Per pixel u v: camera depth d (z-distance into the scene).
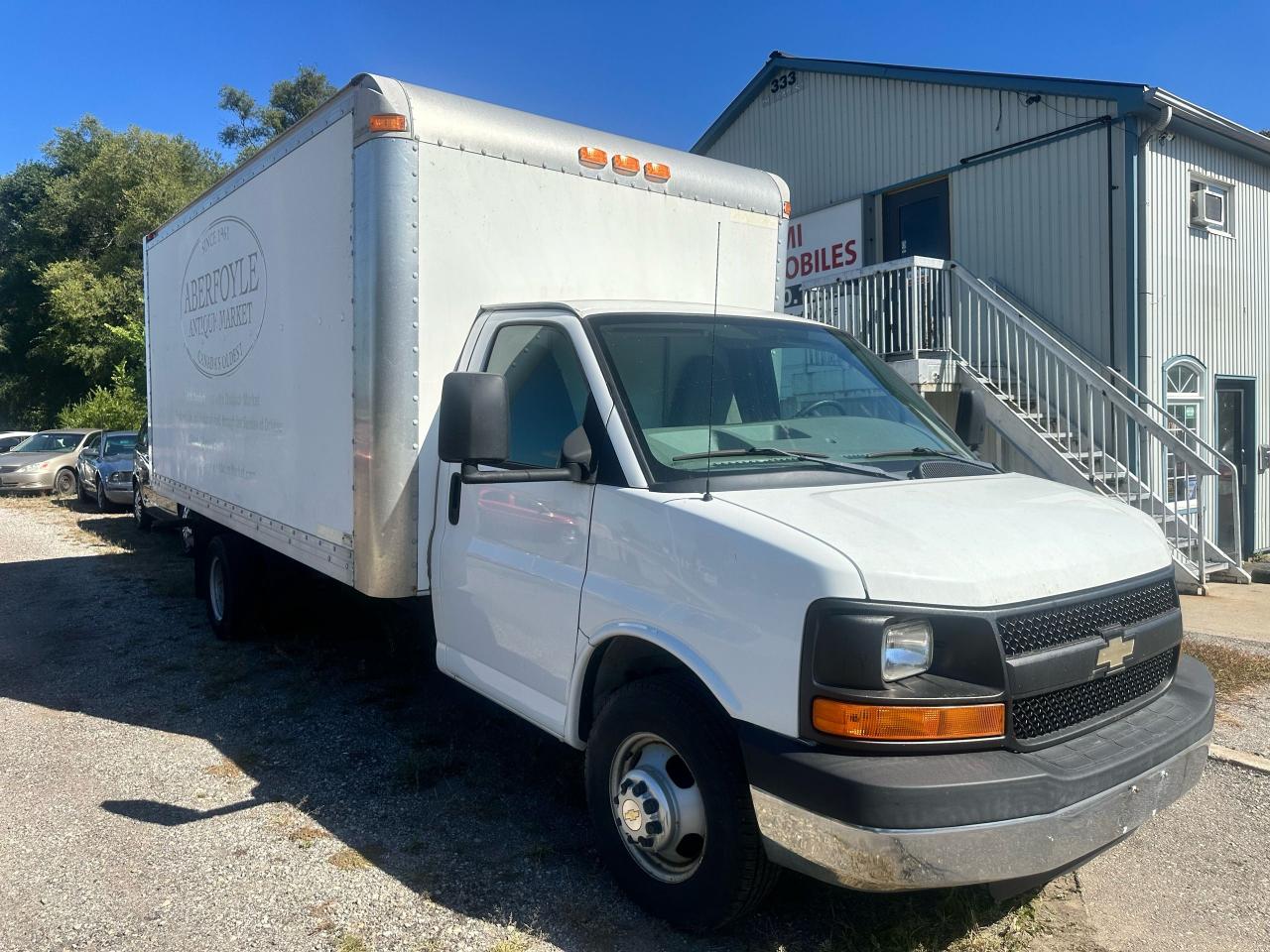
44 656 6.81
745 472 3.43
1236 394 12.19
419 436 4.36
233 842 3.91
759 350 4.18
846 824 2.57
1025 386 11.28
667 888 3.21
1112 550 3.14
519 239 4.63
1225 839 3.99
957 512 3.13
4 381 38.41
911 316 10.93
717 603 2.96
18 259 37.19
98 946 3.19
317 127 4.87
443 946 3.17
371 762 4.75
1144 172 10.45
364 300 4.32
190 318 7.27
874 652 2.62
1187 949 3.23
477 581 4.09
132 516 15.61
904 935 3.18
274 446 5.57
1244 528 12.42
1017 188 11.54
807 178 14.52
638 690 3.27
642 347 3.83
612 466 3.47
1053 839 2.67
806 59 14.21
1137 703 3.15
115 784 4.50
